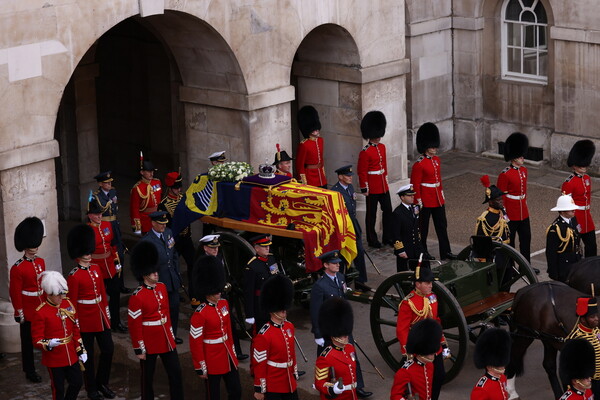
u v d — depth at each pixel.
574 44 24.86
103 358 15.31
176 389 14.74
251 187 17.08
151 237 16.25
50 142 16.83
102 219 17.38
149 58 24.12
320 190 16.73
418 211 18.41
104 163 25.88
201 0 18.52
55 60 16.81
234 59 19.25
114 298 17.33
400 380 12.76
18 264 15.56
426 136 20.23
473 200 23.84
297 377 14.32
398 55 22.09
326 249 16.33
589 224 19.38
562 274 17.56
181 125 22.02
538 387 15.38
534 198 23.77
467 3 26.70
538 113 26.25
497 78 26.83
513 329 14.78
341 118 21.89
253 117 19.64
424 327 12.62
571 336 13.86
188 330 17.50
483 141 27.45
